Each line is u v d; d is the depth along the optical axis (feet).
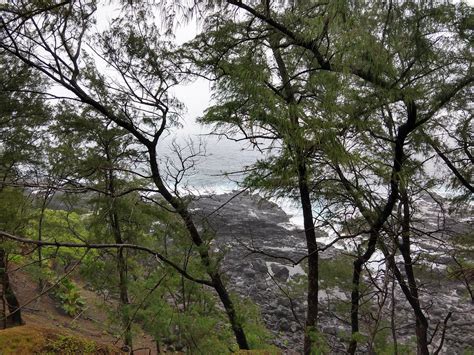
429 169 27.89
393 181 18.60
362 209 20.26
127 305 22.00
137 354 29.48
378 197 21.39
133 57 24.49
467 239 28.04
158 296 22.12
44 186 12.53
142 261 30.32
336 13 12.50
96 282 28.76
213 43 18.60
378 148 21.12
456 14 14.57
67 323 35.27
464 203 31.65
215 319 25.23
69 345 7.06
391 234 19.29
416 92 15.16
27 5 12.71
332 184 22.62
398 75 15.67
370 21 13.03
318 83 16.07
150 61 24.26
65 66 22.77
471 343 40.88
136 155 28.58
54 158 28.14
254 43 17.21
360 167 17.97
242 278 62.59
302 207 23.11
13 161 28.19
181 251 26.45
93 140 29.22
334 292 39.93
